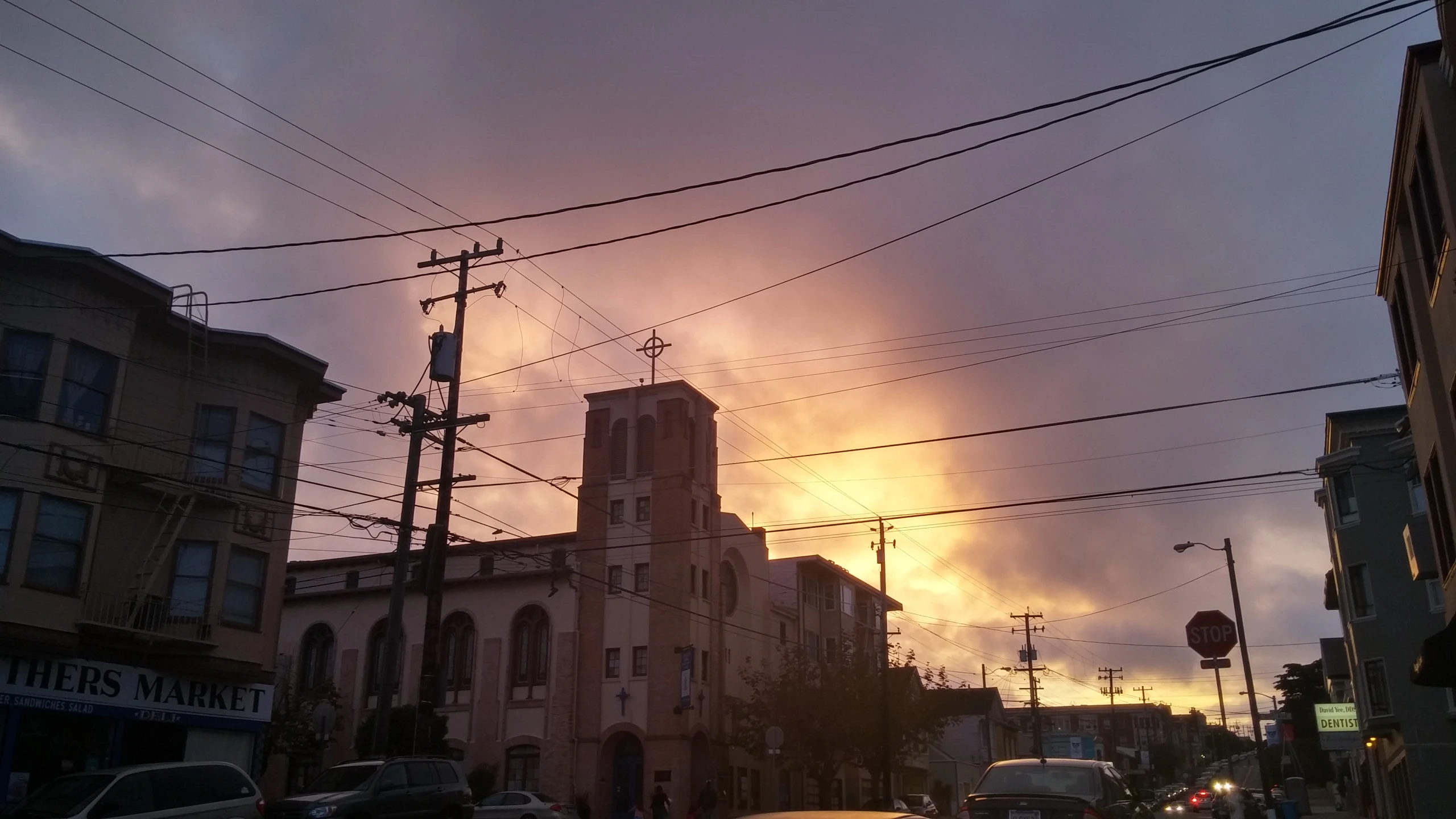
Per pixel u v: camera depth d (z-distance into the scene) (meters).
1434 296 16.98
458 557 50.16
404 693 48.41
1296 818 37.03
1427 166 16.41
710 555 48.28
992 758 79.81
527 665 46.56
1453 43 14.23
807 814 7.64
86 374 25.44
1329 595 50.38
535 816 33.69
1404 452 34.12
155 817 16.69
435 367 26.89
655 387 48.38
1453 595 19.72
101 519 26.06
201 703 27.69
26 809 16.23
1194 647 24.94
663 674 44.00
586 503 47.19
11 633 23.16
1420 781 34.19
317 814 19.34
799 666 48.72
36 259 24.45
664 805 37.47
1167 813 51.38
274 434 30.20
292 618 52.22
